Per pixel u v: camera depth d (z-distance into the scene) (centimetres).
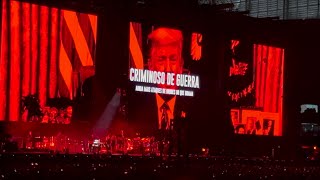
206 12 3381
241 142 3559
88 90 2880
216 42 3478
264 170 1941
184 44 3331
